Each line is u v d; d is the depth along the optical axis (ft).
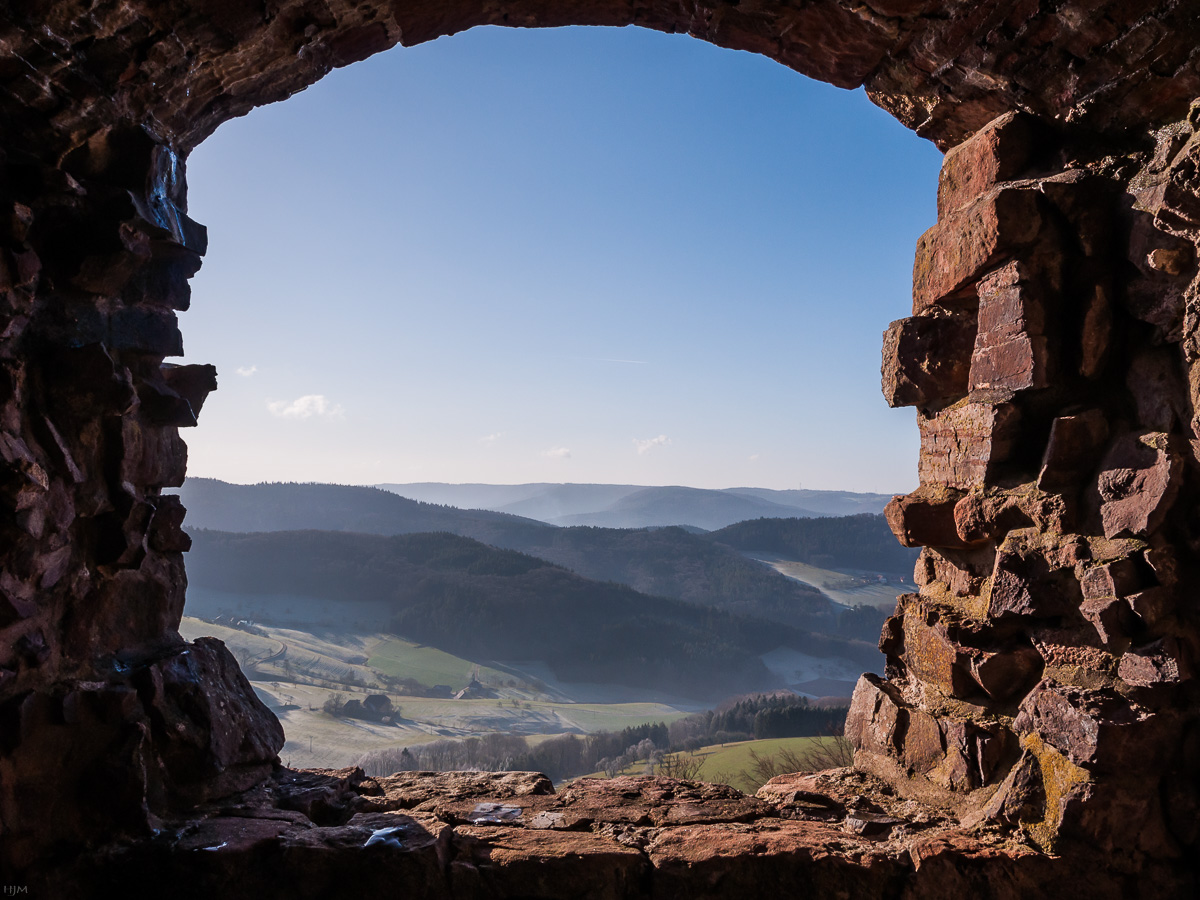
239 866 8.83
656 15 12.16
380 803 11.12
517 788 11.85
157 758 9.89
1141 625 8.71
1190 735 8.64
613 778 12.39
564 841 9.50
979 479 10.61
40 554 9.00
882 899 9.00
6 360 8.98
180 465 11.88
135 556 10.50
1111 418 9.69
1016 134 10.69
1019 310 9.81
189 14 9.35
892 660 12.82
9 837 8.47
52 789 8.97
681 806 10.98
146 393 10.87
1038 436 10.21
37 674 9.06
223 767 10.62
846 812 10.84
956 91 11.35
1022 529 10.02
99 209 9.77
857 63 11.84
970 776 10.27
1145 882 8.64
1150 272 9.21
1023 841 9.15
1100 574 8.85
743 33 12.07
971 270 10.50
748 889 8.99
